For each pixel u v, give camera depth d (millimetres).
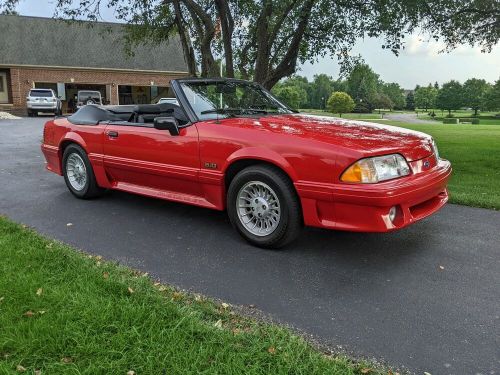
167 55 37312
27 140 13734
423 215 3820
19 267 3398
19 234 4215
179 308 2850
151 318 2688
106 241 4289
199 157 4305
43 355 2367
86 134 5520
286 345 2469
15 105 33375
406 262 3791
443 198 4234
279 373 2234
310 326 2771
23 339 2465
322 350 2510
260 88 5461
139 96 37406
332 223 3625
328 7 8555
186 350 2400
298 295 3189
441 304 3064
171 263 3758
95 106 5910
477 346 2574
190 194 4633
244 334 2584
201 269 3637
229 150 4074
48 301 2879
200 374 2217
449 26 9508
